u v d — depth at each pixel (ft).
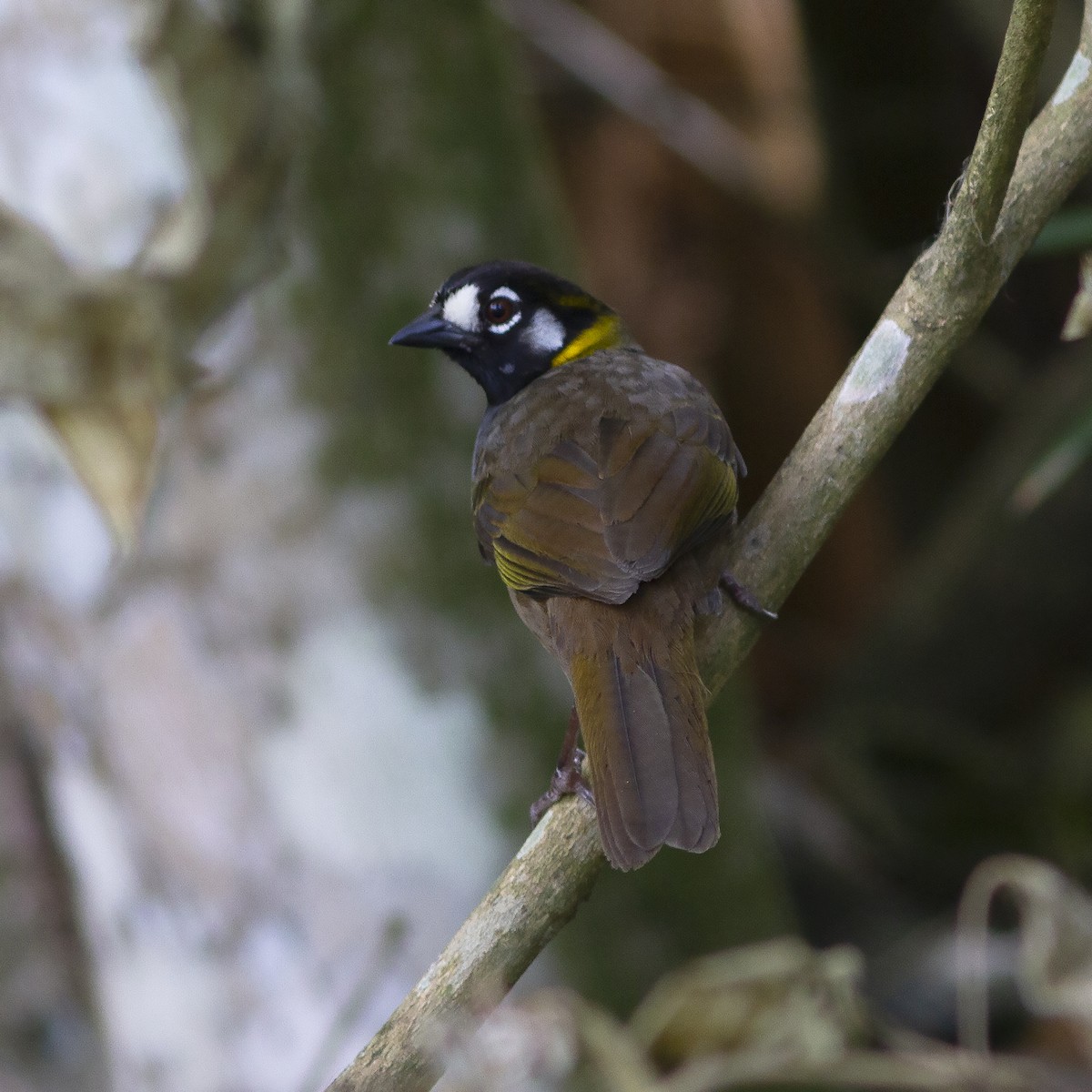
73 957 39.88
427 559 34.04
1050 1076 30.60
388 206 34.37
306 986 33.78
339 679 33.65
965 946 29.86
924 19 60.70
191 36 28.96
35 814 40.09
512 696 34.42
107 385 27.04
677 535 23.84
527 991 34.76
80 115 30.76
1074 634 56.39
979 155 20.53
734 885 37.83
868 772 55.21
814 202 62.08
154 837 34.06
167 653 33.45
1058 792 53.83
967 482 61.21
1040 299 61.05
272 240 29.78
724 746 38.70
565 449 25.70
